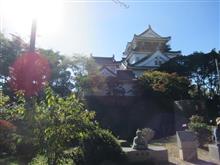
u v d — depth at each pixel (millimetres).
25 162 10336
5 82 24031
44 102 7055
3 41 29344
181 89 34062
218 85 38562
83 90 33531
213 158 13797
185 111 30562
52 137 6656
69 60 34469
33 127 6770
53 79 32125
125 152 12594
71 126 6727
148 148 13414
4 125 10414
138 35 56344
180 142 13852
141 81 35219
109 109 33156
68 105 6879
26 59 11305
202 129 17297
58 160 6727
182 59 41531
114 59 56750
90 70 35438
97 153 11109
